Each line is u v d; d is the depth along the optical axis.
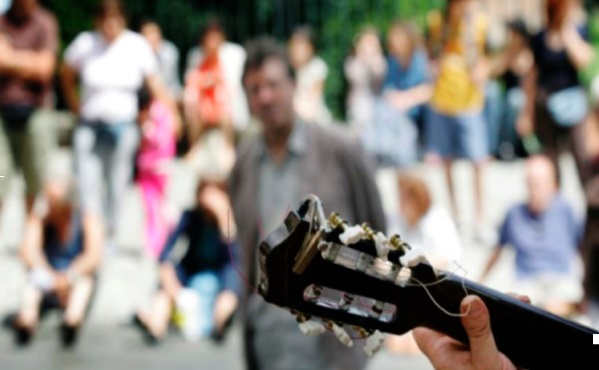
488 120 13.58
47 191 8.56
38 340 8.44
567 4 11.09
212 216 8.59
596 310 8.06
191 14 16.55
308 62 13.10
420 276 2.00
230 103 11.88
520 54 14.62
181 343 8.47
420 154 13.65
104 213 10.53
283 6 16.83
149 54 10.54
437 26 12.60
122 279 9.81
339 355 4.82
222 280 8.59
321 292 1.98
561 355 2.07
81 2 16.03
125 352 8.24
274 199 5.06
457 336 2.02
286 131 5.04
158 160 10.48
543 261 8.60
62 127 13.98
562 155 11.50
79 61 10.57
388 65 13.58
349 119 15.48
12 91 9.79
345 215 5.04
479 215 11.70
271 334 4.90
